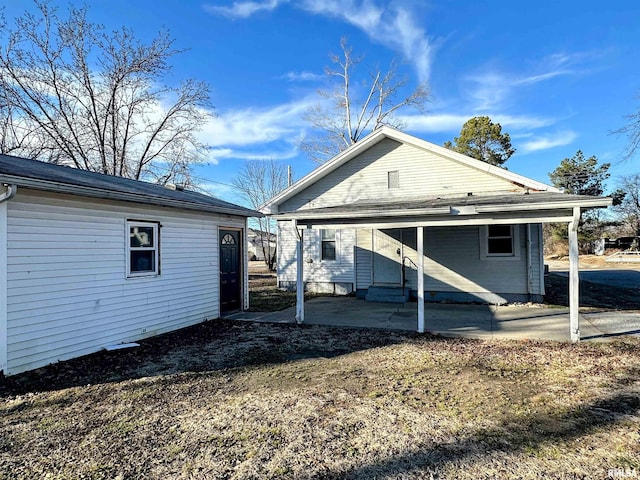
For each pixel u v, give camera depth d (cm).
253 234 3534
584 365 490
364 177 1215
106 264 615
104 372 498
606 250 3503
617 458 269
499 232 1048
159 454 289
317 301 1148
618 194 3412
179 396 413
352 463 271
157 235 727
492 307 990
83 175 696
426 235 1120
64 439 316
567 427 320
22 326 486
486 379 447
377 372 484
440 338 666
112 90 1772
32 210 501
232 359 556
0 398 409
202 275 855
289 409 372
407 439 304
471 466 263
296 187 1288
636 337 628
